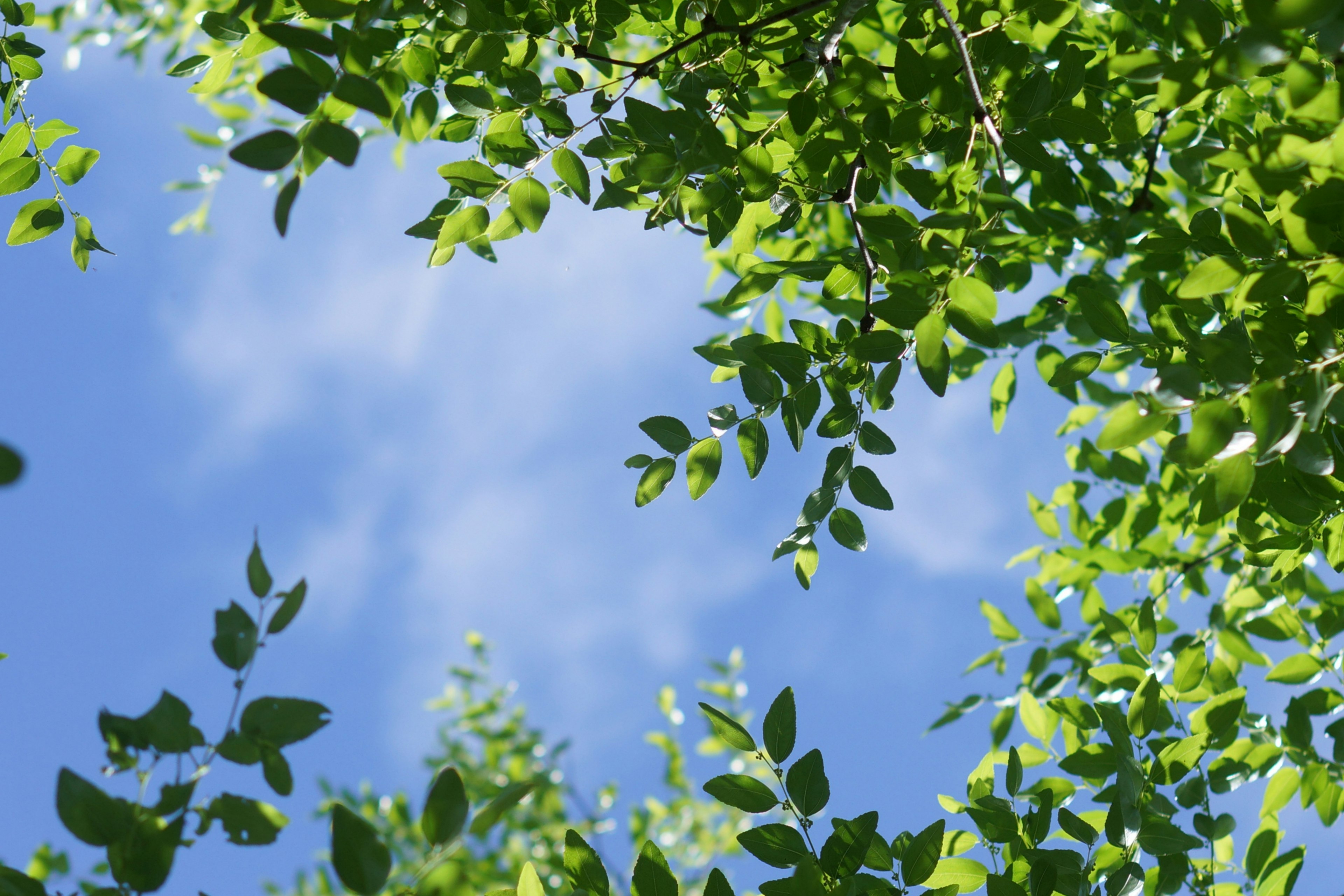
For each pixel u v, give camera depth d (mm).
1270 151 1448
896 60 2135
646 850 1641
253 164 1412
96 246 2527
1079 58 2186
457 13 2074
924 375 1824
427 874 1256
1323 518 2193
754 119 2678
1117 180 3533
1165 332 2141
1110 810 2031
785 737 1833
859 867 1760
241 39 2270
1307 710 2510
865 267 2484
